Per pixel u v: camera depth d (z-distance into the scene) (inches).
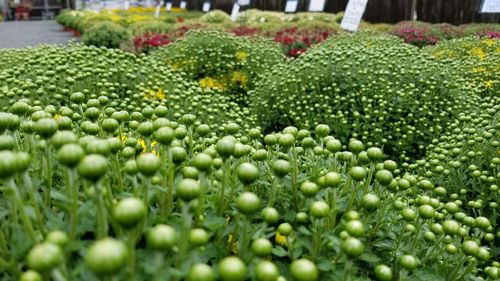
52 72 156.8
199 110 167.6
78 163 47.7
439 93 198.4
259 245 50.6
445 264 70.7
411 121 188.7
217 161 72.3
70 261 50.0
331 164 79.2
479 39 370.6
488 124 146.8
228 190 65.2
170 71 217.6
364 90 188.5
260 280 45.3
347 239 53.9
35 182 62.9
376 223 68.6
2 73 165.6
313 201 63.8
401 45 291.7
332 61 206.4
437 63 217.2
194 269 42.5
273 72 228.4
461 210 126.0
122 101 159.5
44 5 1957.4
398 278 63.9
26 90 142.3
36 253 37.6
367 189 69.9
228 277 43.3
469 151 132.6
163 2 1369.3
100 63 185.0
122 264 36.0
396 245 66.3
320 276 57.8
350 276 57.7
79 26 797.9
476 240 79.0
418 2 606.5
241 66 280.1
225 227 62.1
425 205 66.2
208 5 835.4
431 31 475.2
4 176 46.6
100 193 46.6
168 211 61.5
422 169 139.3
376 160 68.9
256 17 714.2
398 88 194.1
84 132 77.7
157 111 83.0
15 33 894.4
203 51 279.9
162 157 63.7
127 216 41.9
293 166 70.1
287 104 204.5
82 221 55.1
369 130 183.8
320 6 467.8
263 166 79.0
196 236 49.6
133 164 59.3
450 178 128.0
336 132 183.3
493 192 118.6
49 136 57.1
